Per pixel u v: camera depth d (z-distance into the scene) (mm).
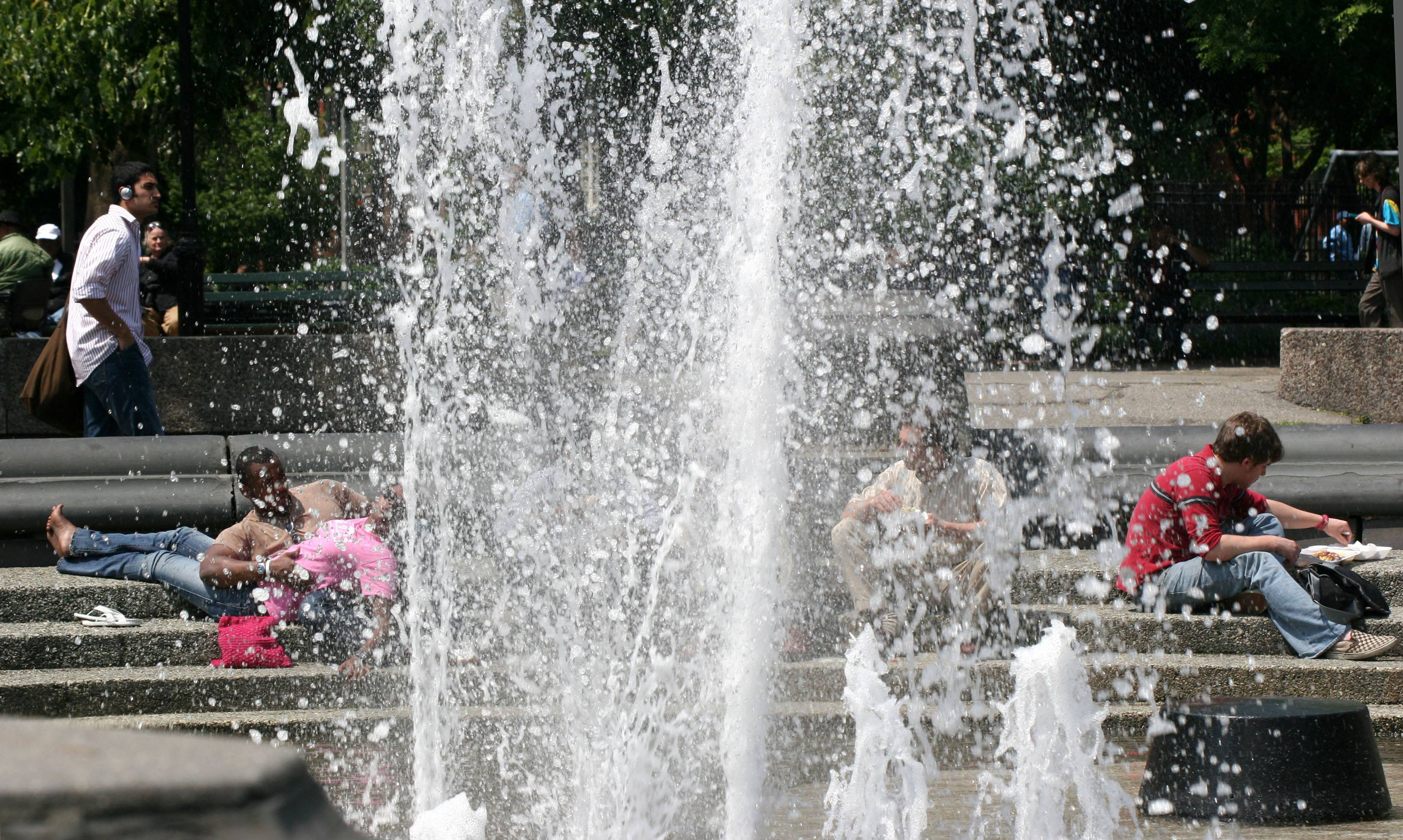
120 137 46469
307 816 2797
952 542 18016
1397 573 19125
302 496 19016
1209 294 44375
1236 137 59469
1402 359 25094
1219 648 18047
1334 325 44031
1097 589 19281
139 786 2695
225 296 38094
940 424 19297
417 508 20969
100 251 21938
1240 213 45938
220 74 42969
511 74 19844
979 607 18062
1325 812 12547
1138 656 17844
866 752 12773
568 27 30109
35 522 20047
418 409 21578
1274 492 20844
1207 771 12703
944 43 21719
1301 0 45812
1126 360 38625
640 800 13766
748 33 16406
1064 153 23719
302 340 25656
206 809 2711
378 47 32781
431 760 14922
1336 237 46625
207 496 20484
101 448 21766
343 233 35719
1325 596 17453
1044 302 27656
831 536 18438
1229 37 45844
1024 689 12852
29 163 48062
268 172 64625
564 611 18375
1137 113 46188
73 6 43031
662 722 15305
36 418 25344
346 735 16141
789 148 17281
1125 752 15516
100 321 22016
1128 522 21234
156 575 18562
